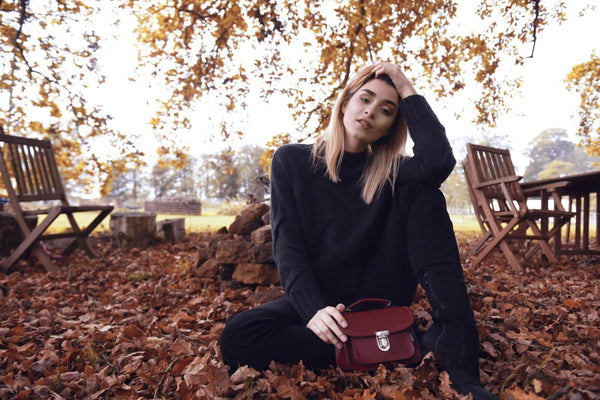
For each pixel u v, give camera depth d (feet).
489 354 5.60
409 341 4.50
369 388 4.39
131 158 23.03
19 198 14.03
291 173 5.57
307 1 20.48
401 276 5.18
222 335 4.93
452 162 4.98
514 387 4.41
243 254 9.90
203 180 177.27
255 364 4.85
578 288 9.86
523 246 16.69
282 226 5.33
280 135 22.76
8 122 22.53
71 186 126.52
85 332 7.29
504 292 9.29
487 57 23.00
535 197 16.43
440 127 5.21
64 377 5.30
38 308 9.20
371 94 5.22
